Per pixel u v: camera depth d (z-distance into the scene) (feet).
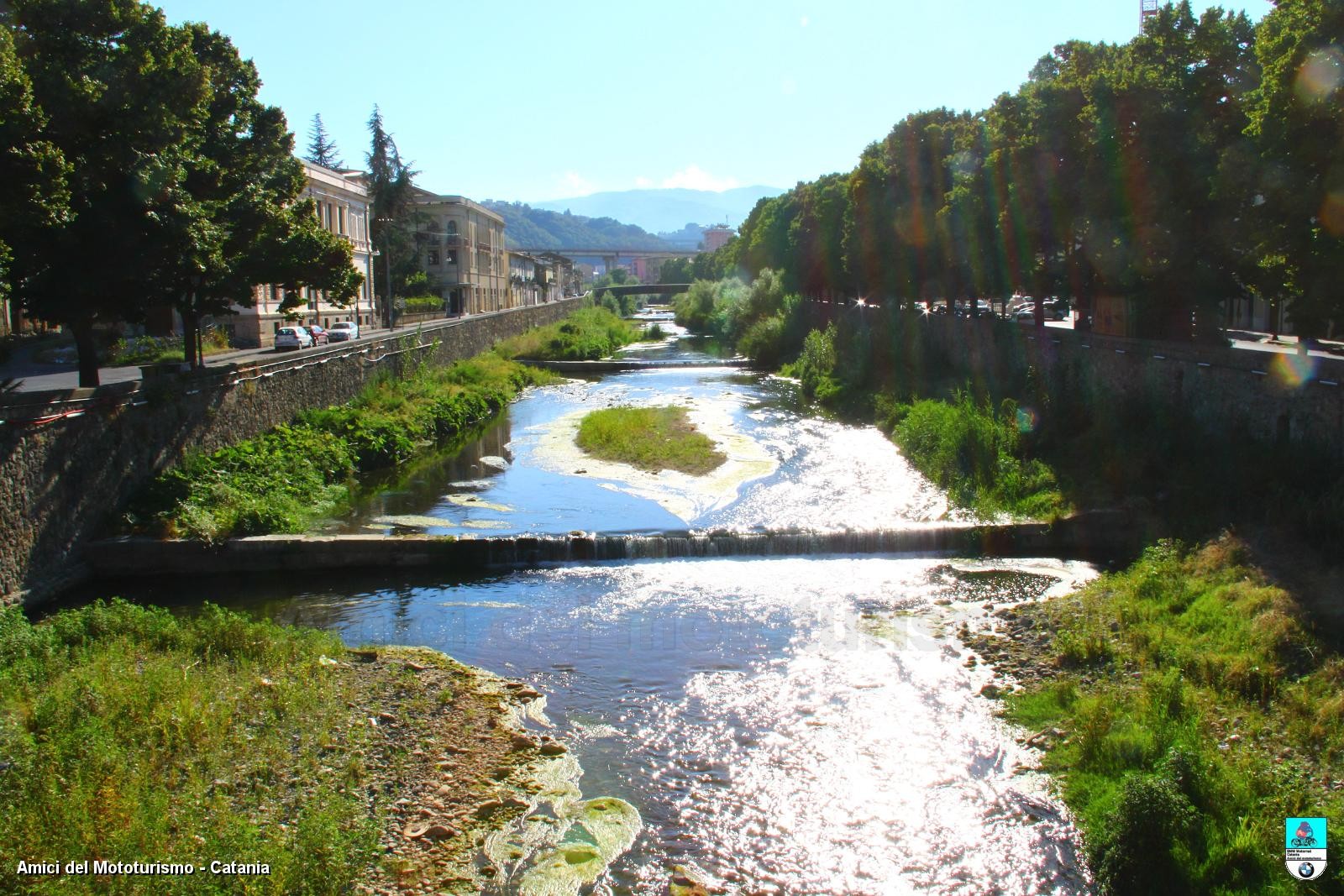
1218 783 41.22
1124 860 38.63
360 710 53.11
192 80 84.43
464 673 59.41
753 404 179.42
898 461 122.72
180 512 87.71
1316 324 75.72
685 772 48.60
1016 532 86.17
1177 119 93.15
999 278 147.13
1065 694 53.42
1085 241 115.03
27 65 73.51
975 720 53.01
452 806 44.45
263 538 84.58
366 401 150.00
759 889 39.58
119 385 90.79
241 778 44.34
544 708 55.83
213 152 100.42
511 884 39.22
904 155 185.78
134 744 45.78
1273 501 72.23
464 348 233.76
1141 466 89.35
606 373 247.91
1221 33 94.02
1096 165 100.99
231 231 100.01
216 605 69.10
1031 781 46.75
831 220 237.86
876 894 39.27
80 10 78.79
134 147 79.46
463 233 369.09
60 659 55.47
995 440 109.60
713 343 341.82
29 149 64.80
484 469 126.82
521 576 82.02
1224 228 90.58
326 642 62.90
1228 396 86.17
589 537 86.89
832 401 172.04
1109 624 63.31
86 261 80.84
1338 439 71.92
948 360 162.81
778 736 52.11
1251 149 78.13
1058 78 119.85
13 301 82.79
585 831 43.14
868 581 78.84
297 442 116.88
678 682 59.41
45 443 77.15
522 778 47.39
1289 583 61.52
